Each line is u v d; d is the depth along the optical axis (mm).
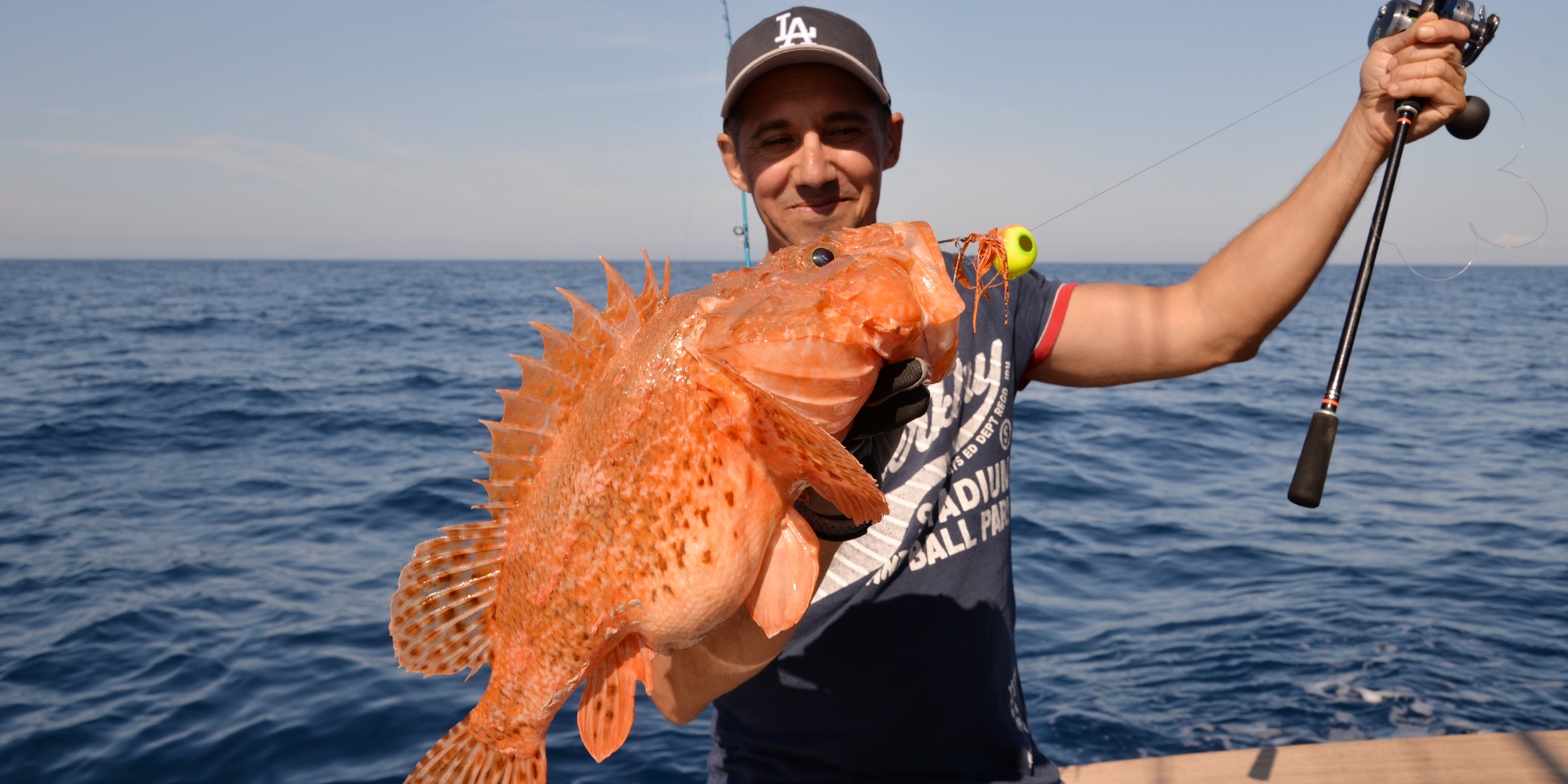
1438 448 13633
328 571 7793
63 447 12820
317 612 6871
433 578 1681
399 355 25281
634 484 1461
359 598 7160
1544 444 13844
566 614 1544
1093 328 2271
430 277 104000
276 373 20766
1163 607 7074
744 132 2135
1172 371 2291
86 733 5195
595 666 1580
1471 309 49875
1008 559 2172
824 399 1356
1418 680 5777
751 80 2043
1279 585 7504
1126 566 8016
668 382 1442
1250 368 24266
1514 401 18438
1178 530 9078
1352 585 7477
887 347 1362
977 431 2090
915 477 2004
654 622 1462
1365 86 2012
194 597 7160
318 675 5840
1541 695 5582
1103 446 13453
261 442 13398
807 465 1312
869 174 2115
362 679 5789
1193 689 5727
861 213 2141
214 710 5434
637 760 4980
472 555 1699
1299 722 5309
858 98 2053
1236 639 6426
